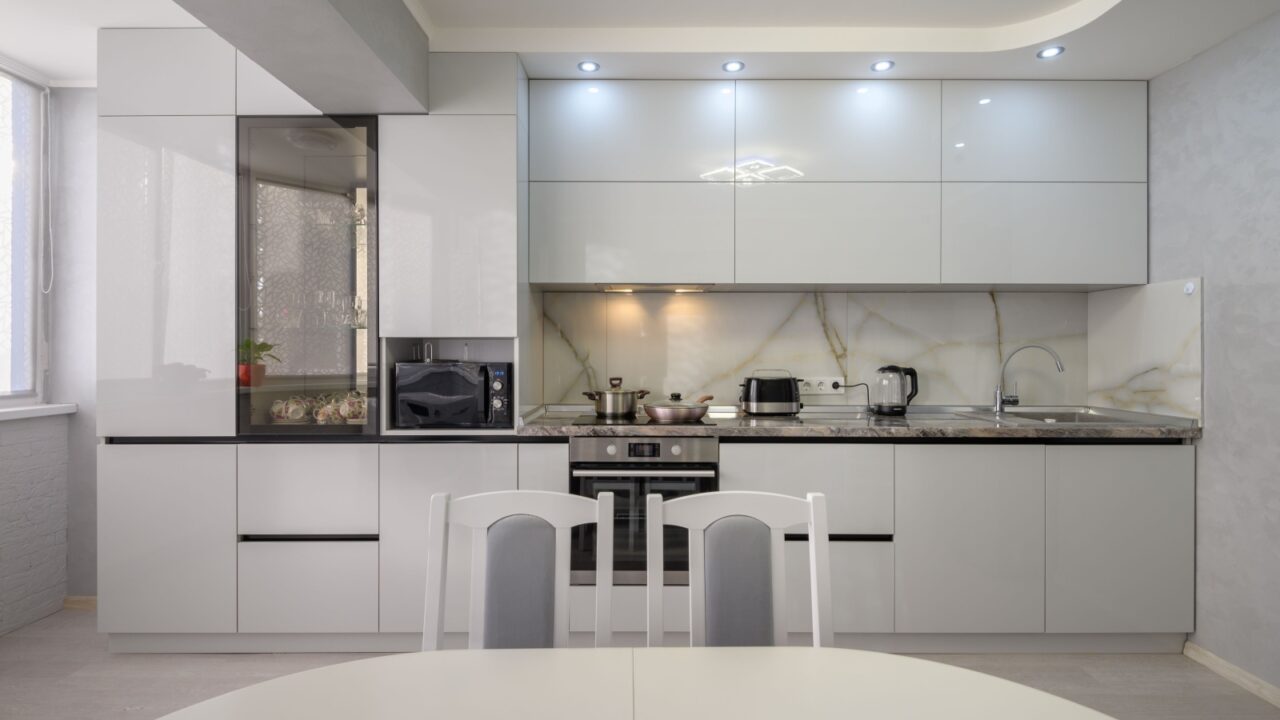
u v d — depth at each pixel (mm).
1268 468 2346
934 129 2904
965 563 2658
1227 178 2506
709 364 3277
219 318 2668
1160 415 2822
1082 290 3232
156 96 2660
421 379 2684
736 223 2906
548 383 3275
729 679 1079
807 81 2906
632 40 2682
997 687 1051
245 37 2025
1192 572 2660
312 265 2695
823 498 1453
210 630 2656
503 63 2688
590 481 2676
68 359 3188
